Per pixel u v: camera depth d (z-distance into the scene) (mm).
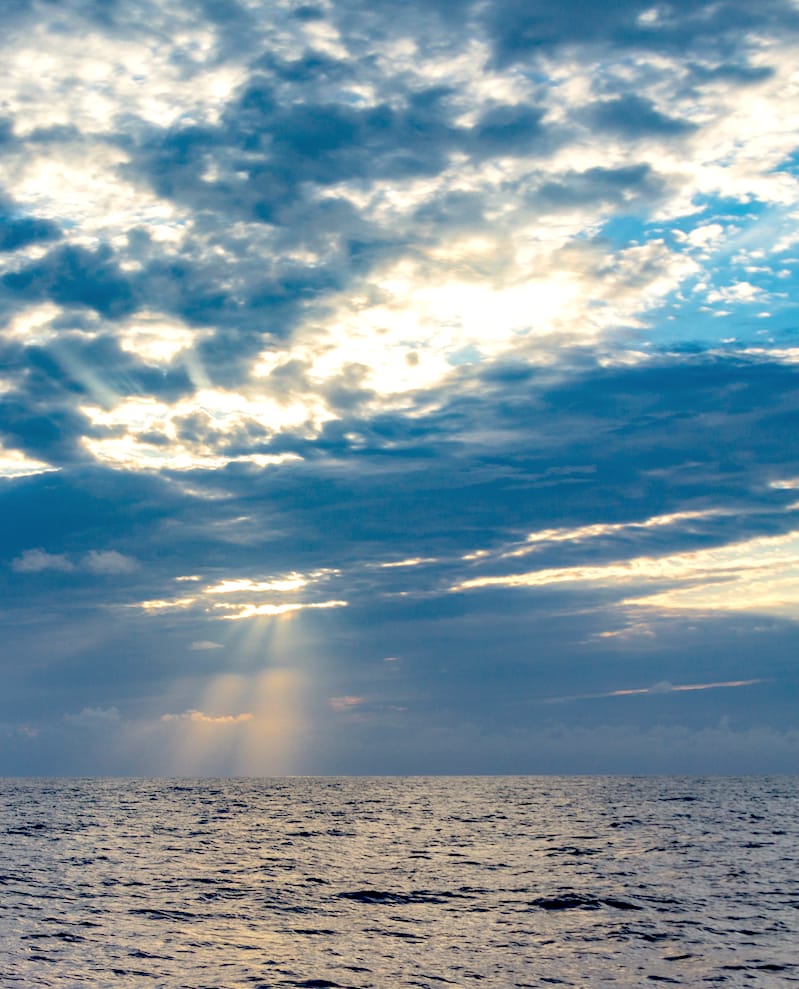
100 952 19703
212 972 18094
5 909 24906
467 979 17844
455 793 117188
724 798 98250
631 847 43469
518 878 32312
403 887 29984
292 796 107000
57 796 103375
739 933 22281
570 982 17641
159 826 56906
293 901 26984
